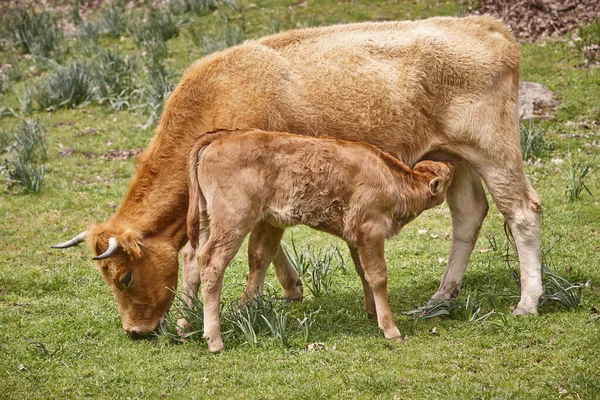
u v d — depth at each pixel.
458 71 8.66
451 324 8.45
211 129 8.37
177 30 19.53
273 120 8.45
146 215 8.24
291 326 8.48
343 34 8.87
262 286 8.89
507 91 8.77
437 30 8.87
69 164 14.39
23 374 7.67
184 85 8.48
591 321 8.12
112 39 19.84
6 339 8.48
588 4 18.48
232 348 7.97
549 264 9.77
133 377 7.48
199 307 8.31
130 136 15.40
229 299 9.48
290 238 11.66
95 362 7.89
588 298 8.82
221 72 8.50
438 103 8.72
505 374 7.14
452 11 18.72
